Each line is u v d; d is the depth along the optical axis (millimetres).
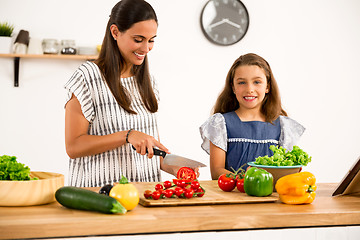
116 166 1708
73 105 1630
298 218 1186
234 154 2016
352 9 4129
